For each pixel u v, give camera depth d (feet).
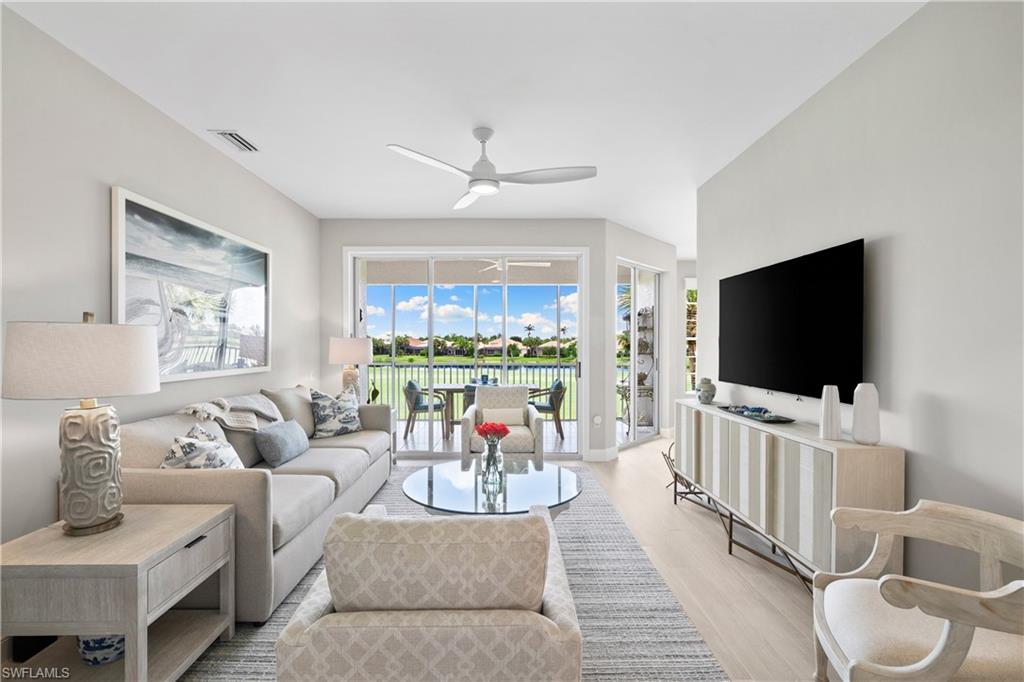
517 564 3.73
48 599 5.08
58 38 7.22
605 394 17.72
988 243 5.84
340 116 9.78
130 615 5.08
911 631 4.57
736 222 11.87
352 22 6.89
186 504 6.94
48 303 7.17
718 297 12.77
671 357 22.22
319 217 17.76
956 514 5.11
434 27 7.02
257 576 7.03
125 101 8.64
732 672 6.22
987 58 5.83
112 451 5.98
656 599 7.98
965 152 6.11
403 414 18.63
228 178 11.96
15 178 6.67
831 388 7.60
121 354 5.78
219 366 11.40
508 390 16.21
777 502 8.46
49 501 7.15
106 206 8.22
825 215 8.68
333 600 3.85
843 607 5.01
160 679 5.51
